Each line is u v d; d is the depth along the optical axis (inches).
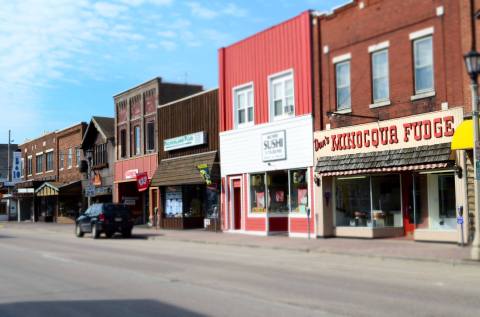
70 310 370.0
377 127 831.7
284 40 1013.8
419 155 758.5
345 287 445.1
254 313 346.9
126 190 1647.4
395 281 476.4
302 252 767.7
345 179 917.8
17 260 687.1
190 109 1288.1
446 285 450.9
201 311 356.2
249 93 1107.3
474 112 579.2
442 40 747.4
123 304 386.6
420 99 775.1
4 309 376.2
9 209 2628.0
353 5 883.4
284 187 1039.6
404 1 802.2
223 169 1162.6
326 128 925.2
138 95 1539.1
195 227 1306.6
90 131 1833.2
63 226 1758.1
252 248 849.5
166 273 545.6
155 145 1446.9
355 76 878.4
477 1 706.8
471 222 709.3
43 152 2288.4
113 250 830.5
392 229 850.8
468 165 710.5
